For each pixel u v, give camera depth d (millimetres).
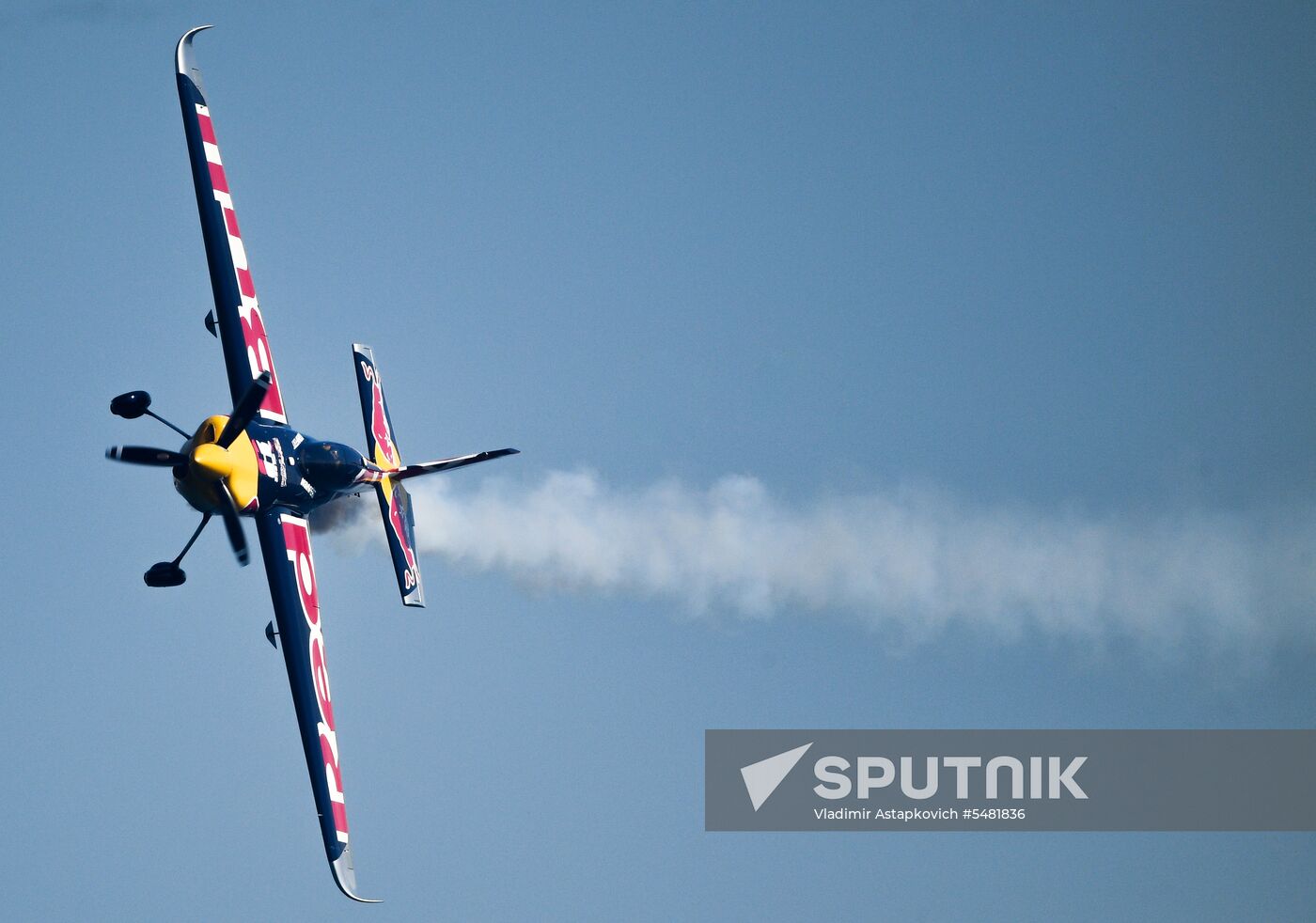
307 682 72500
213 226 78625
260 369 76438
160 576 69875
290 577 73625
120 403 68375
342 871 69938
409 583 80062
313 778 71188
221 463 67688
